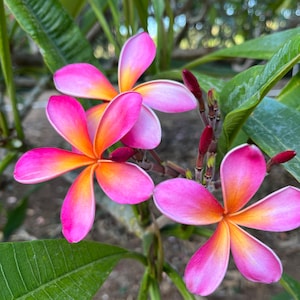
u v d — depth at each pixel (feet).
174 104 0.63
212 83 0.90
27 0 0.88
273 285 1.94
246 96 0.75
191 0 2.00
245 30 2.28
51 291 0.66
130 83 0.69
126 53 0.70
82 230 0.55
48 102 0.63
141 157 0.68
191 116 4.01
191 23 2.33
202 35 3.08
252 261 0.54
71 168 0.60
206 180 0.65
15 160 1.45
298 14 2.29
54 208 2.51
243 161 0.54
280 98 0.90
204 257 0.54
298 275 1.98
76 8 1.26
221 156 0.76
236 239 0.55
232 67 1.94
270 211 0.55
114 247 0.84
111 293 1.93
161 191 0.53
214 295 1.89
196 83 0.64
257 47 0.95
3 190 2.53
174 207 0.52
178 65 1.71
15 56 1.94
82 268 0.73
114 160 0.58
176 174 0.72
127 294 1.91
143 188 0.54
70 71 0.70
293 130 0.73
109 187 0.55
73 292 0.68
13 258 0.64
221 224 0.55
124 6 1.19
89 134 0.64
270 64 0.69
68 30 0.90
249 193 0.55
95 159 0.60
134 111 0.58
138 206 0.99
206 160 0.70
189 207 0.53
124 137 0.60
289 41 0.65
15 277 0.63
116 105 0.59
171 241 2.21
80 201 0.57
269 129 0.75
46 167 0.60
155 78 1.09
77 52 0.90
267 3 2.13
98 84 0.70
